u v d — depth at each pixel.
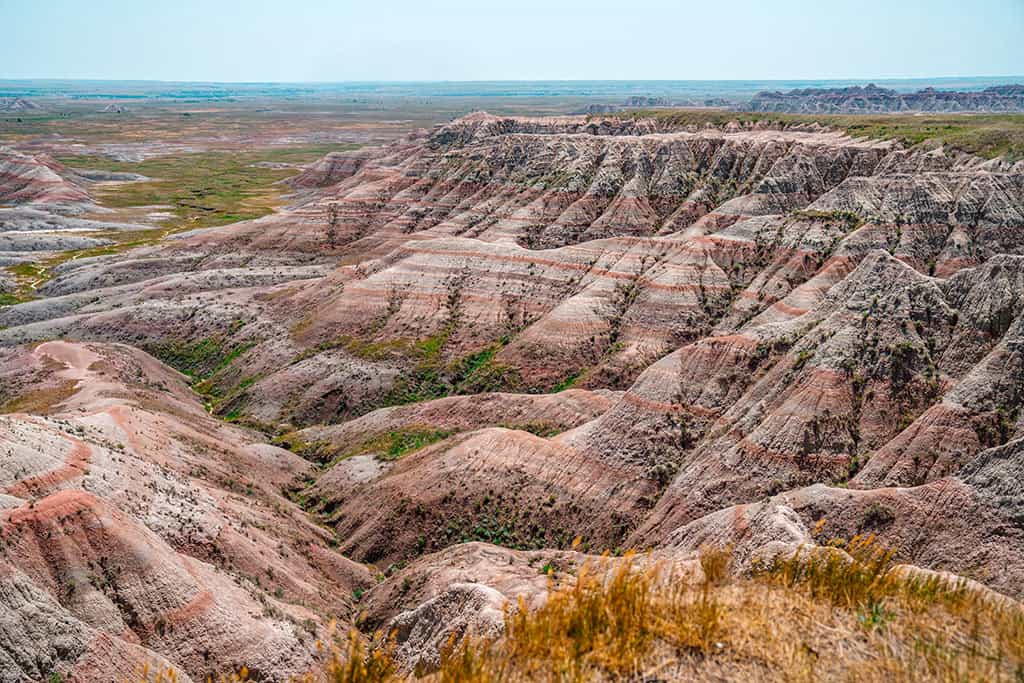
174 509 42.03
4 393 75.75
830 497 37.84
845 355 48.50
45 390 74.38
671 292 80.31
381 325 88.44
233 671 33.12
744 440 46.78
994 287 47.91
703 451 49.03
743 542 30.25
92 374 76.75
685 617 9.76
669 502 46.31
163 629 33.53
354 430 70.06
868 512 36.31
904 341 48.03
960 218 80.19
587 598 10.11
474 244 96.56
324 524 54.56
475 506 50.50
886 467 41.41
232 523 44.84
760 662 9.01
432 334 85.88
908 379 46.88
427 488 52.53
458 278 92.25
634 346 76.56
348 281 99.06
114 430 51.53
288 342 89.81
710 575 11.27
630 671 8.98
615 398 64.62
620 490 49.22
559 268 90.94
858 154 103.19
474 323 86.38
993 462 34.91
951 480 35.69
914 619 9.91
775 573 11.34
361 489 56.78
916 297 50.16
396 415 70.06
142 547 35.56
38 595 31.19
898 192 84.81
